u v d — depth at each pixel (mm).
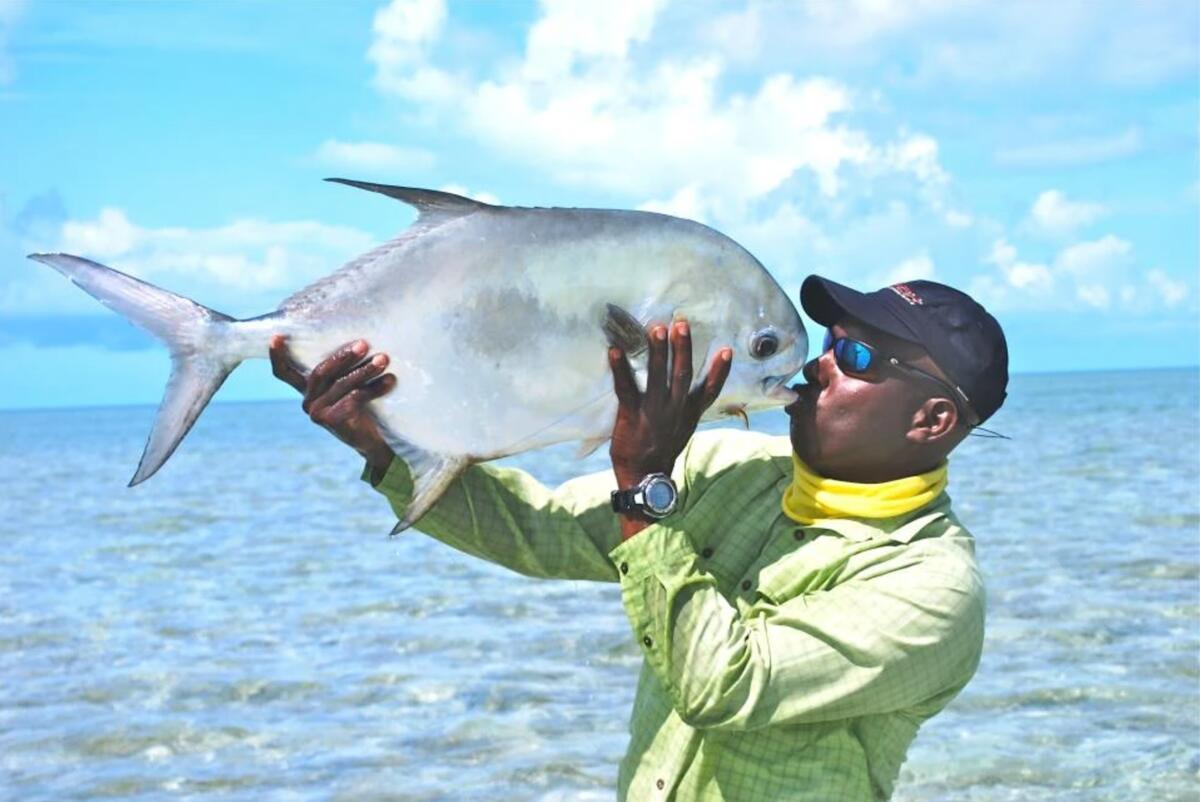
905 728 3117
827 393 3051
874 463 3045
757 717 2857
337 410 2984
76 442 76250
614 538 3447
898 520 3041
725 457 3375
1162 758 6984
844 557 2994
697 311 3014
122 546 18016
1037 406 80000
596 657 9625
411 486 3162
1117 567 13156
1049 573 12852
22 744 7719
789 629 2908
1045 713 7848
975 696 8227
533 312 2994
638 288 3002
